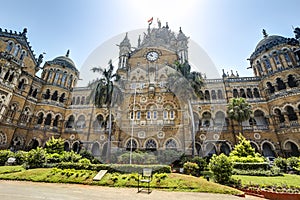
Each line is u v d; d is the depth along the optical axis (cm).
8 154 1948
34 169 1440
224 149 2734
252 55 3369
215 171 1245
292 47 2908
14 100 2739
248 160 1800
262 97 3019
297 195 963
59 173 1286
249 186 1152
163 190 978
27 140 2850
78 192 868
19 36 2886
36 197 718
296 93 2603
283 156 2525
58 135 3108
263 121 2964
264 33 3588
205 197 856
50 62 3516
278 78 2877
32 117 3017
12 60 2694
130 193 882
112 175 1177
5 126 2544
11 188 890
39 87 3253
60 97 3375
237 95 3158
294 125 2514
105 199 739
